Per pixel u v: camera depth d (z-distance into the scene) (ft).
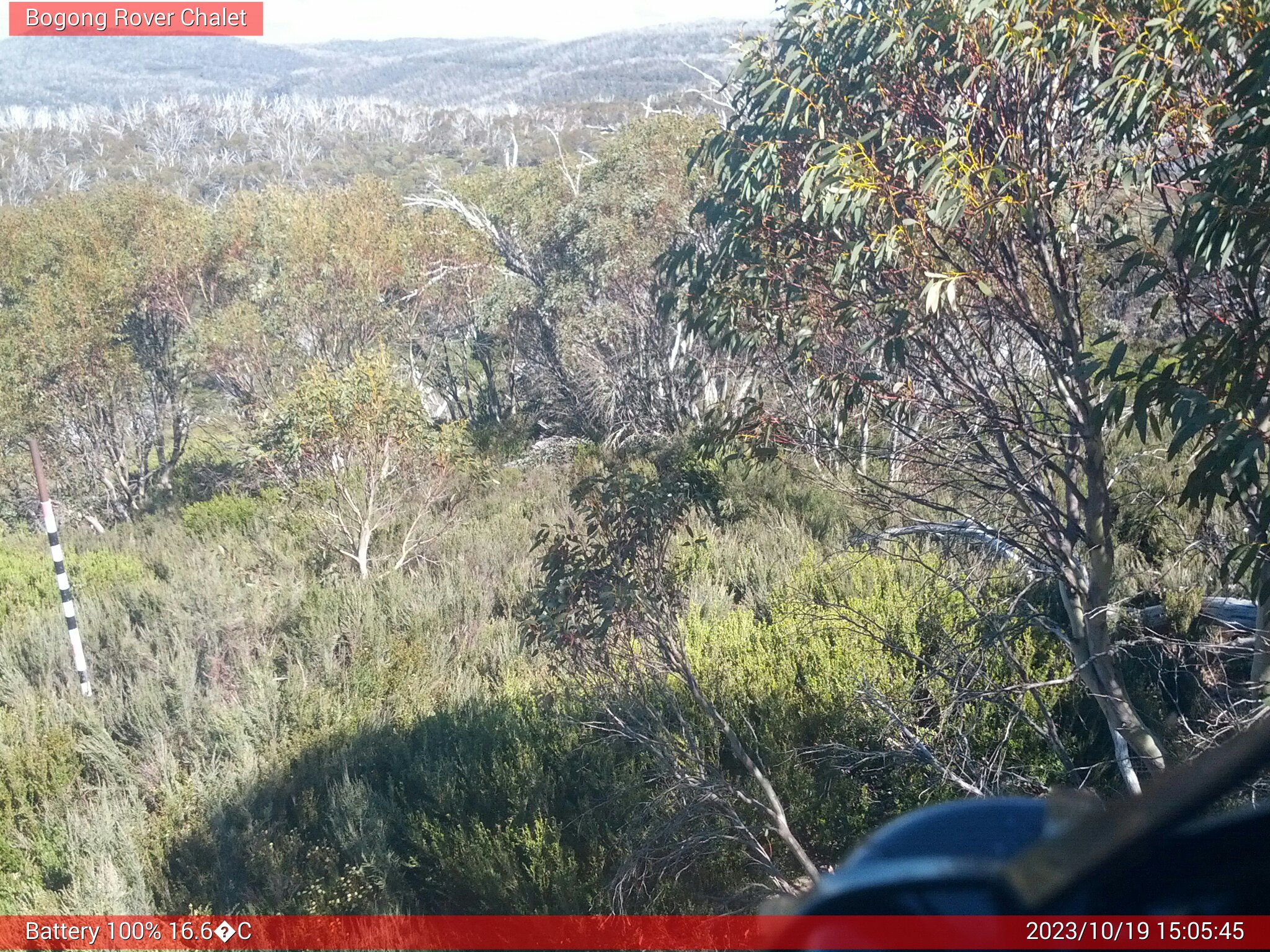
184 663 31.53
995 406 14.53
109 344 74.90
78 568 51.08
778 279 15.97
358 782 22.68
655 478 19.62
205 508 61.26
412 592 38.42
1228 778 2.20
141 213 81.20
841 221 14.96
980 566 17.69
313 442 47.73
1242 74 11.42
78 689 32.14
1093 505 15.08
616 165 71.20
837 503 36.70
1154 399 11.64
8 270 77.05
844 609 24.14
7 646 36.73
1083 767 16.83
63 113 552.41
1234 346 11.26
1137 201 14.51
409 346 82.79
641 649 18.89
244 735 26.40
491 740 23.53
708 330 17.10
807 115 15.02
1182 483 21.89
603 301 69.31
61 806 24.62
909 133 15.07
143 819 22.95
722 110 65.87
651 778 18.65
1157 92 12.16
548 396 78.23
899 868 2.54
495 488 58.03
